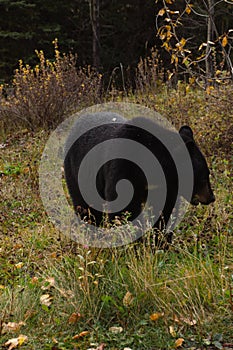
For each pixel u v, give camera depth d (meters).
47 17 19.94
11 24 18.58
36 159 9.35
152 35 20.86
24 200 7.43
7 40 18.69
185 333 4.22
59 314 4.45
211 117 8.38
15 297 4.65
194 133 8.44
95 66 17.50
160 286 4.60
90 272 4.69
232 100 8.36
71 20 20.20
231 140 8.18
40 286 4.79
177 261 5.12
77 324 4.36
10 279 5.14
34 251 5.64
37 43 18.94
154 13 20.84
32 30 18.84
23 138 10.80
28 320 4.46
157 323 4.32
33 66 18.84
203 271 4.66
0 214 6.83
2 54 18.78
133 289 4.59
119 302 4.50
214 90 8.62
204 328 4.24
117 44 21.47
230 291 4.32
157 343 4.12
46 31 18.52
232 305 4.30
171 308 4.41
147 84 11.91
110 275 4.67
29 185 7.96
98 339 4.17
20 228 6.49
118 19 20.95
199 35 17.20
